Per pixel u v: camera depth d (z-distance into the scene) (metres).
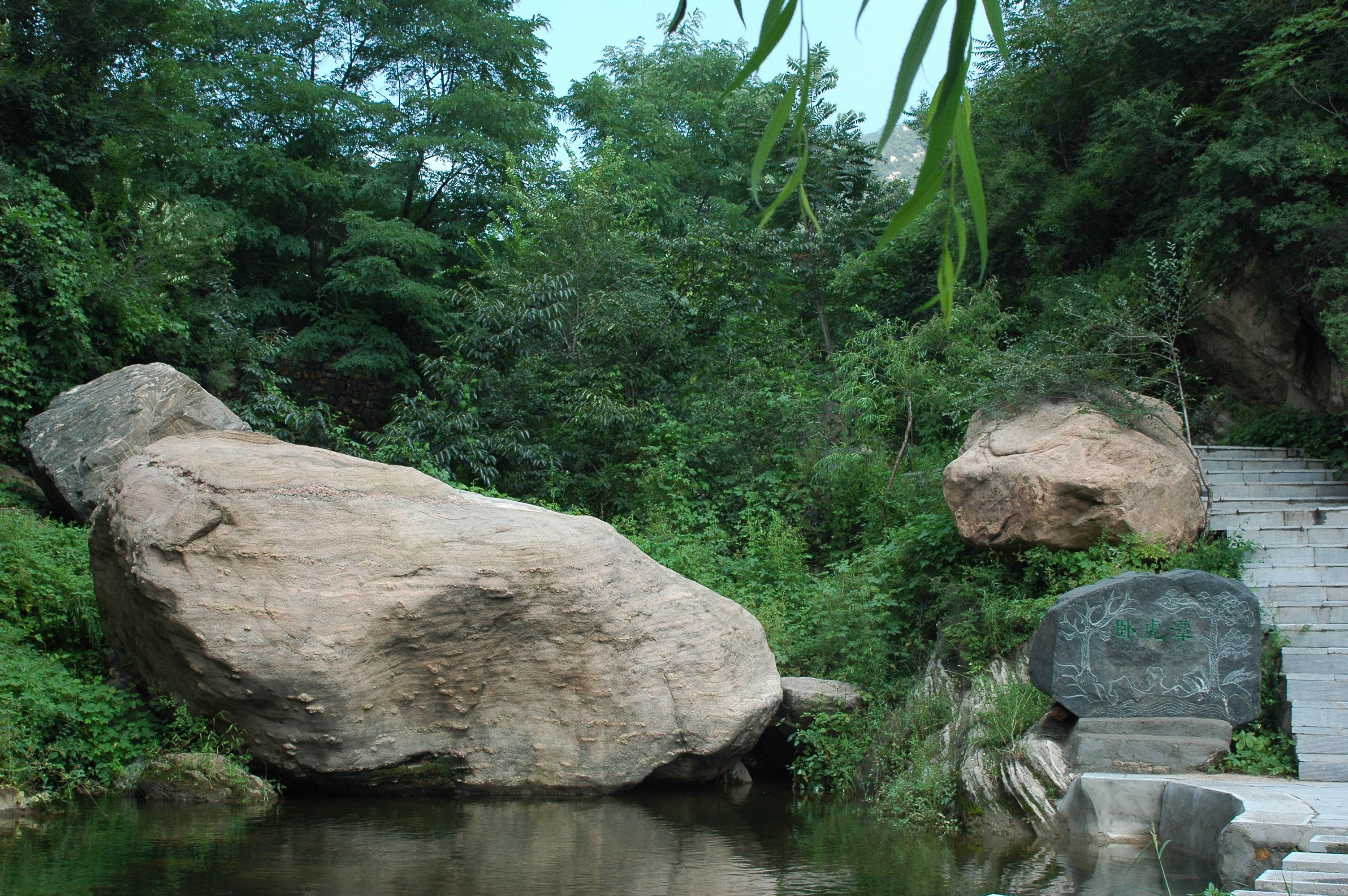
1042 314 15.68
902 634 10.83
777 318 19.52
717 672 9.13
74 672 9.37
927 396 14.40
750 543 13.83
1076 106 17.17
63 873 5.61
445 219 27.42
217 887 5.33
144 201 17.58
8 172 14.84
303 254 25.17
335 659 7.87
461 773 8.66
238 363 18.56
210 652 7.84
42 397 14.43
